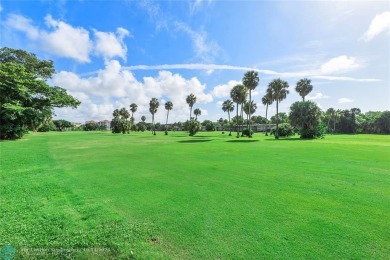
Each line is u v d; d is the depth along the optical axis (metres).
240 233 4.53
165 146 24.77
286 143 28.14
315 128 41.50
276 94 46.81
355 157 14.89
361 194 7.04
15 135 31.19
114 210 5.77
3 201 6.42
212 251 3.89
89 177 9.50
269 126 90.31
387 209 5.77
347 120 83.38
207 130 92.06
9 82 28.19
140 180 9.00
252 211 5.70
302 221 5.08
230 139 39.34
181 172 10.52
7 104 28.31
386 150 18.95
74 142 30.75
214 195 7.05
